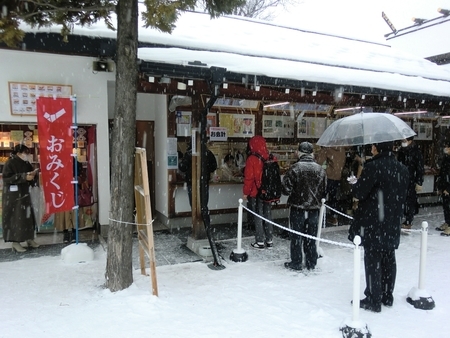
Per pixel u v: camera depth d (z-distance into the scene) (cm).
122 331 320
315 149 836
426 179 998
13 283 427
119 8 370
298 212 486
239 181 757
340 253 573
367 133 380
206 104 502
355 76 649
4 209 530
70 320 338
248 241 634
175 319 345
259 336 319
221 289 421
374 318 357
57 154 502
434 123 999
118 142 385
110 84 657
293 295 408
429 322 351
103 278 443
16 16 365
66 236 627
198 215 571
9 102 543
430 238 666
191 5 406
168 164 704
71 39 535
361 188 361
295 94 634
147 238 395
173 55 500
